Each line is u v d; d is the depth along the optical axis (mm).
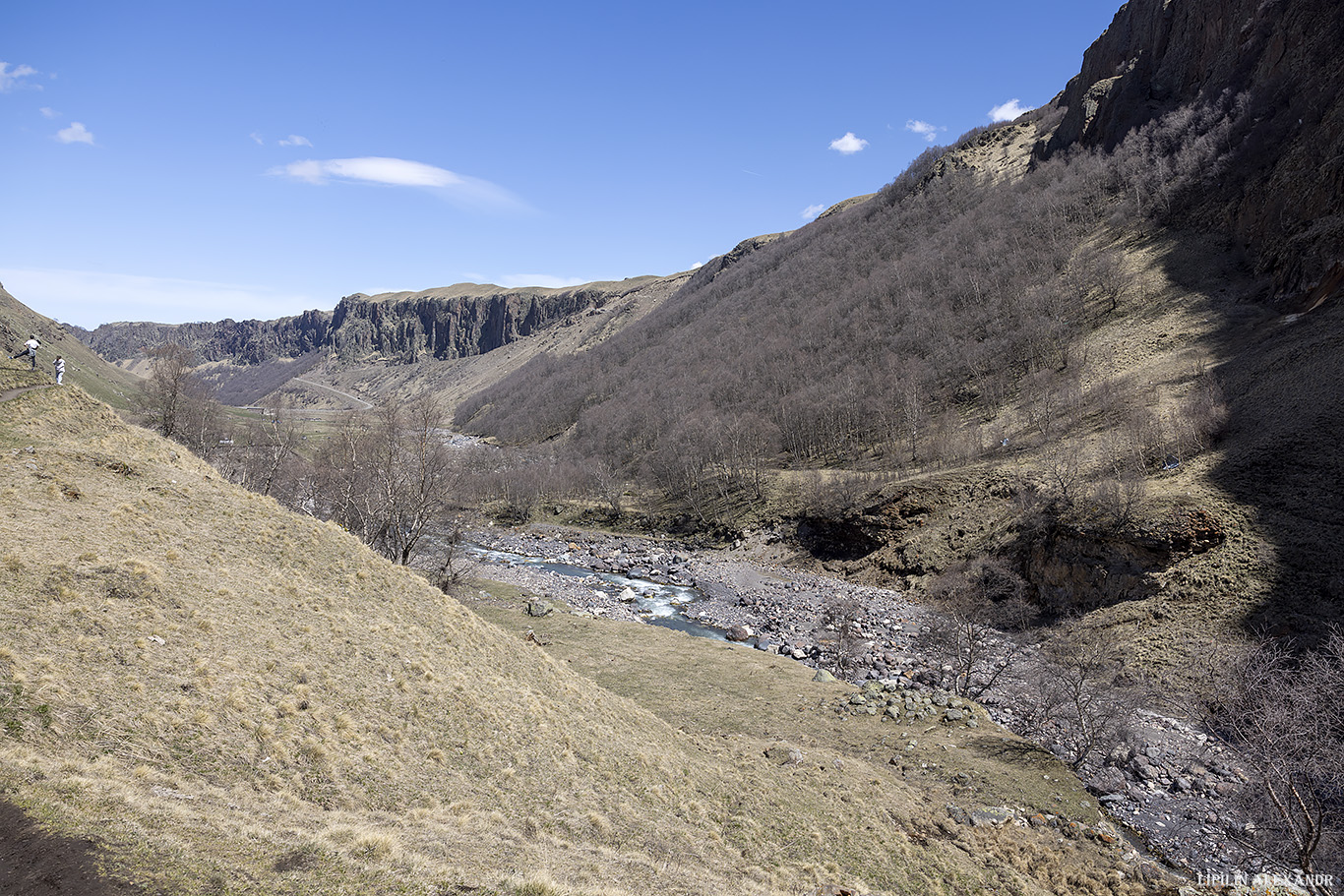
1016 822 23938
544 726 22062
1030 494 65750
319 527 29234
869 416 107625
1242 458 53375
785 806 22531
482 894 12656
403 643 23094
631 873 16094
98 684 14883
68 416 33000
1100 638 46531
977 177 191500
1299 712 23766
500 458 151250
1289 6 106500
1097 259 112125
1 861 9516
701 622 59344
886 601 65875
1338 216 73250
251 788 14438
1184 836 25078
